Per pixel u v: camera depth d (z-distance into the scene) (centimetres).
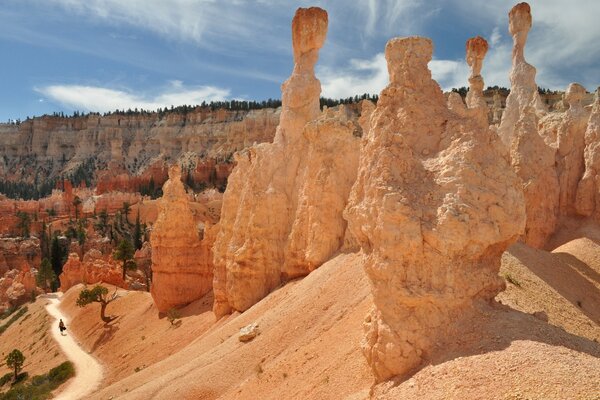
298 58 3731
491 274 1480
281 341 2455
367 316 1625
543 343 1248
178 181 5512
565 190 3319
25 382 5300
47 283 9831
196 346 3350
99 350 5622
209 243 5369
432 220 1441
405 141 1583
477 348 1298
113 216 14200
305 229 3288
